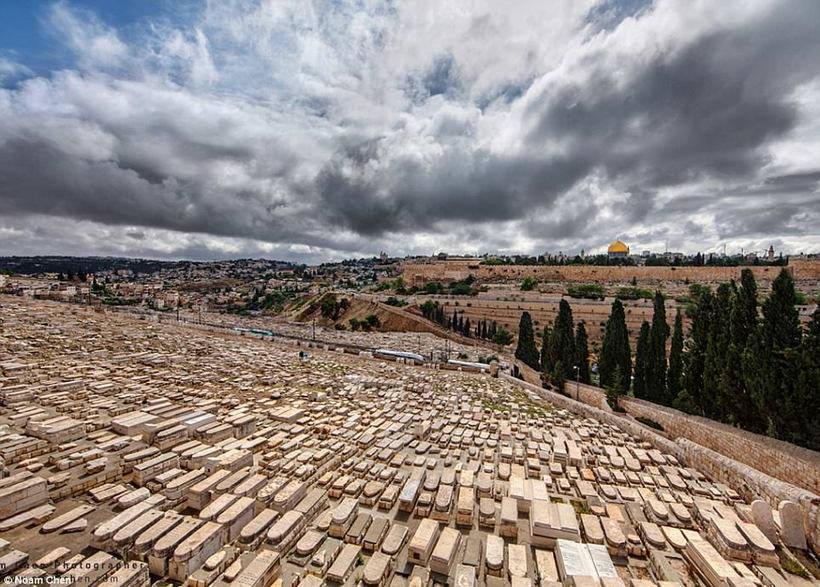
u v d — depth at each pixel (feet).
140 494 66.23
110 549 53.52
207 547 54.08
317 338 321.73
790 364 91.15
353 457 90.79
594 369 251.80
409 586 51.37
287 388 148.77
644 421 135.74
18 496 60.39
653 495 78.28
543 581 51.65
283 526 59.21
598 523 66.28
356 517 65.10
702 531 67.15
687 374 134.31
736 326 112.57
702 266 593.42
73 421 94.17
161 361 170.40
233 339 266.16
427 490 74.90
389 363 222.69
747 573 54.44
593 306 399.24
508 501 69.77
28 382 126.62
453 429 113.80
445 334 367.25
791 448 86.43
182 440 90.89
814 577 56.80
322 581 50.80
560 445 101.91
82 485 69.21
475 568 55.36
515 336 402.31
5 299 331.98
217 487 68.44
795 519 63.36
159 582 50.85
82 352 174.60
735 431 103.35
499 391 167.63
